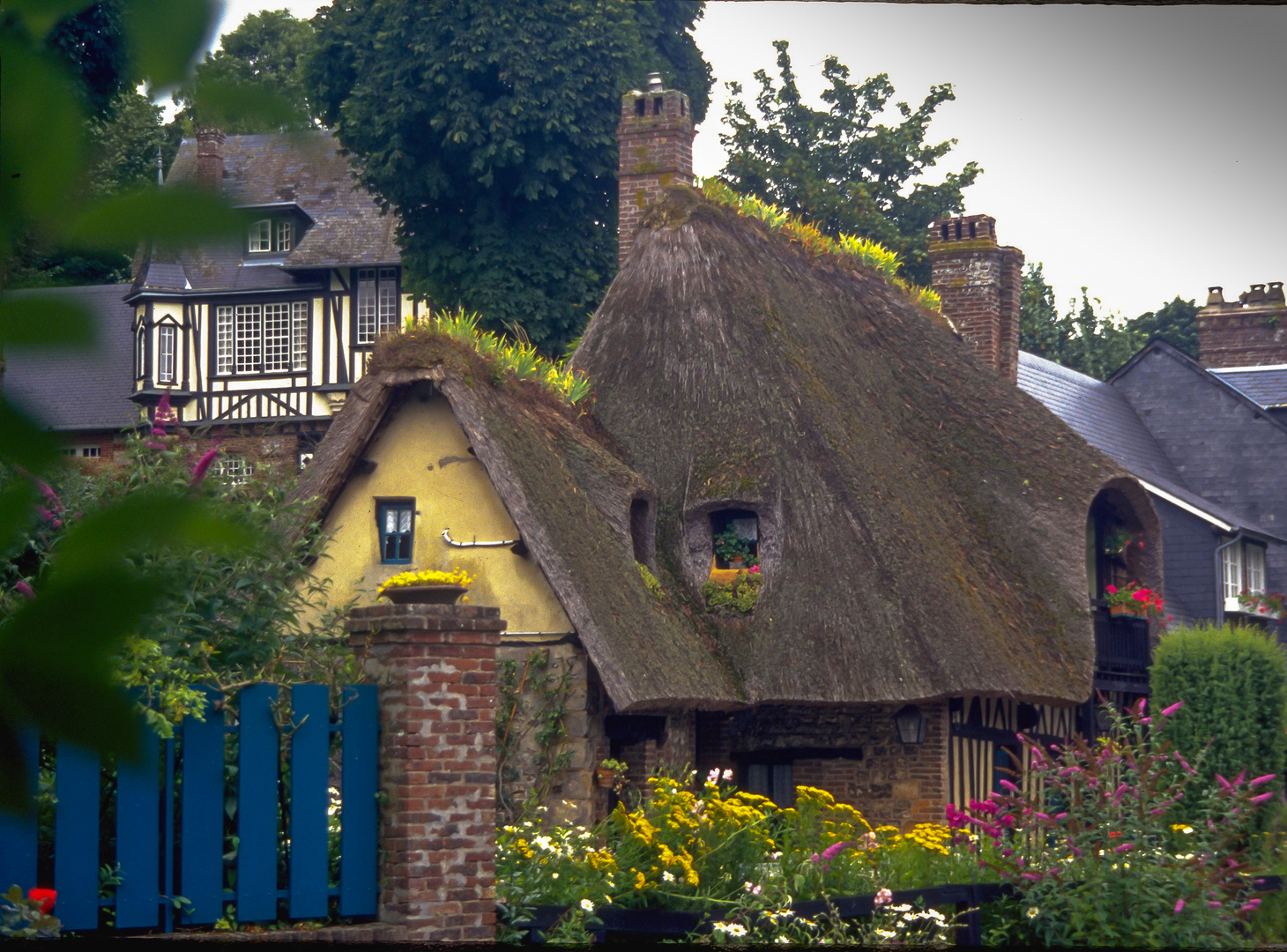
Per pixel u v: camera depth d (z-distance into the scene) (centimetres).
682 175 6419
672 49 10844
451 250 8838
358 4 8638
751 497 5072
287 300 11306
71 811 2069
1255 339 11594
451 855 2444
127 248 209
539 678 4297
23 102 206
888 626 4825
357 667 2517
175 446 2269
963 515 5891
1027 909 3494
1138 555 6850
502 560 4516
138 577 219
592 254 9081
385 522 4731
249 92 219
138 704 236
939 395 6331
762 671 4744
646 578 4738
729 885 3034
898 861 3562
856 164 14500
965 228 7988
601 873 2900
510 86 8669
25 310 205
